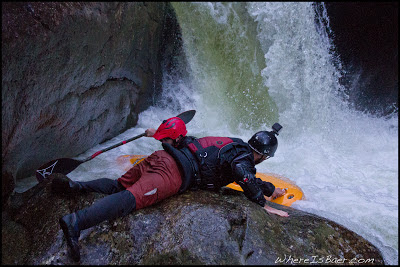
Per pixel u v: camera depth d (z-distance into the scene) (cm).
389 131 718
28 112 312
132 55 538
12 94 283
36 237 240
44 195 273
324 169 502
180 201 265
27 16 289
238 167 267
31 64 297
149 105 668
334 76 730
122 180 286
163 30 653
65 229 217
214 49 716
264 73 693
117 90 513
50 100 344
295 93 677
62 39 332
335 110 708
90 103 436
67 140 409
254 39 708
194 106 701
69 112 389
